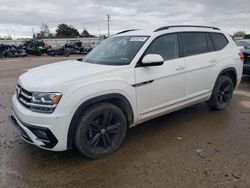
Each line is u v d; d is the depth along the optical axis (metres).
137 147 4.00
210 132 4.54
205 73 4.96
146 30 4.56
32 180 3.18
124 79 3.77
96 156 3.65
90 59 4.55
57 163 3.57
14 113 3.77
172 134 4.48
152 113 4.23
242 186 3.00
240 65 5.82
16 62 20.52
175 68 4.38
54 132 3.25
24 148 3.99
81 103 3.36
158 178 3.18
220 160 3.57
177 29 4.67
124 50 4.25
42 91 3.26
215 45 5.30
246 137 4.32
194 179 3.14
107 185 3.07
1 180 3.18
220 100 5.60
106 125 3.72
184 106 4.78
